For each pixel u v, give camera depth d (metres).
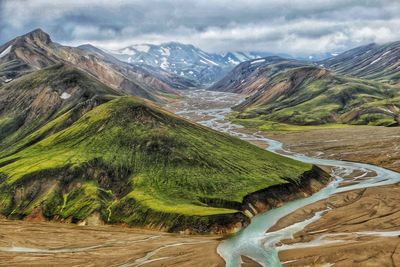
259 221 132.75
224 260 101.75
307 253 102.56
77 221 140.62
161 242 116.94
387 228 116.62
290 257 101.69
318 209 140.38
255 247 109.81
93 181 159.25
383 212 130.88
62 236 125.19
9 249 114.75
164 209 136.25
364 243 104.50
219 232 124.62
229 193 148.62
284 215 136.88
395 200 142.38
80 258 107.19
